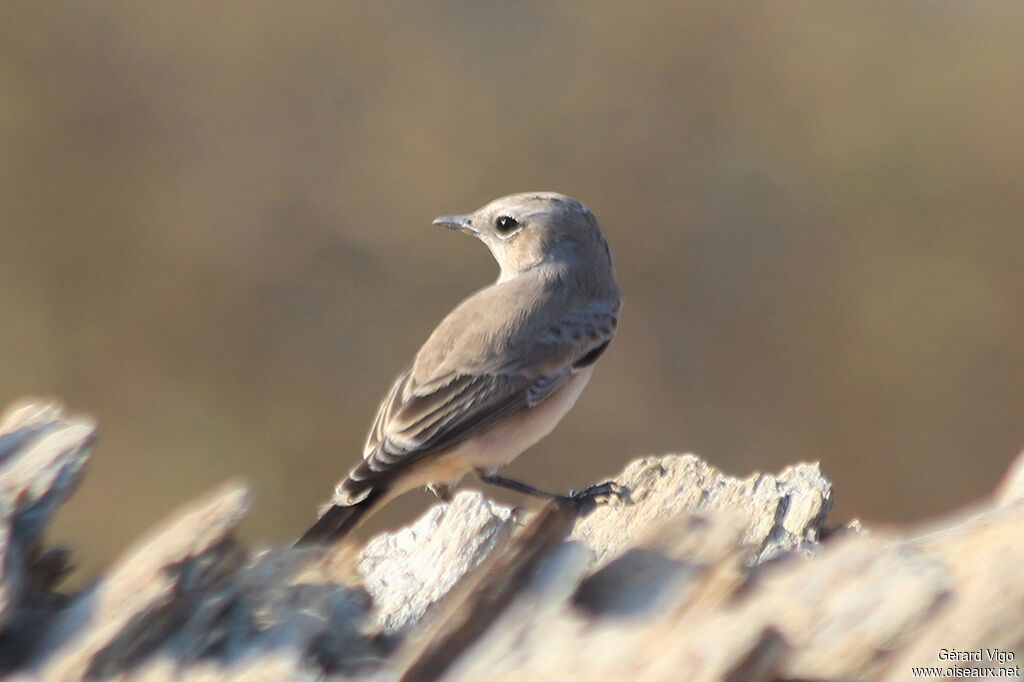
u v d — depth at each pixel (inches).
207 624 188.7
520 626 187.8
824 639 168.7
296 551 201.0
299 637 189.0
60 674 181.8
